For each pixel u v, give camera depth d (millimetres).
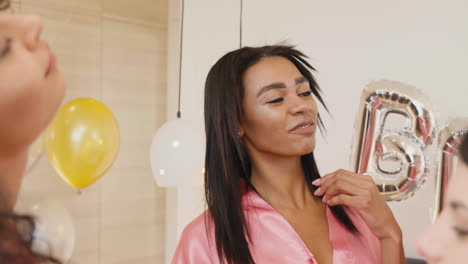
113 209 3752
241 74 1070
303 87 1055
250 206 1085
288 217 1080
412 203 1972
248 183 1114
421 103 1619
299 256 1024
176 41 3221
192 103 2561
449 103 1920
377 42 2061
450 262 295
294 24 2240
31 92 302
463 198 291
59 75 340
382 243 1057
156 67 4043
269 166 1091
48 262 307
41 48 331
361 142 1699
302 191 1121
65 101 3459
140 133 3930
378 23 2057
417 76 1984
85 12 3559
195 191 2629
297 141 1030
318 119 1347
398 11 2016
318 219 1107
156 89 4043
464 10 1888
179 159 1904
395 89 1639
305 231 1074
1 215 277
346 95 2121
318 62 2188
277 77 1034
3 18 321
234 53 1106
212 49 2488
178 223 2699
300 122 1026
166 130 1964
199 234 1122
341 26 2133
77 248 3537
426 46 1964
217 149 1104
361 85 2090
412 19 1990
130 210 3848
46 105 326
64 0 3432
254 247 1052
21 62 300
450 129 1364
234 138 1069
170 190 3561
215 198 1098
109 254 3727
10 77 293
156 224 4016
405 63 2006
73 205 3520
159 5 3979
